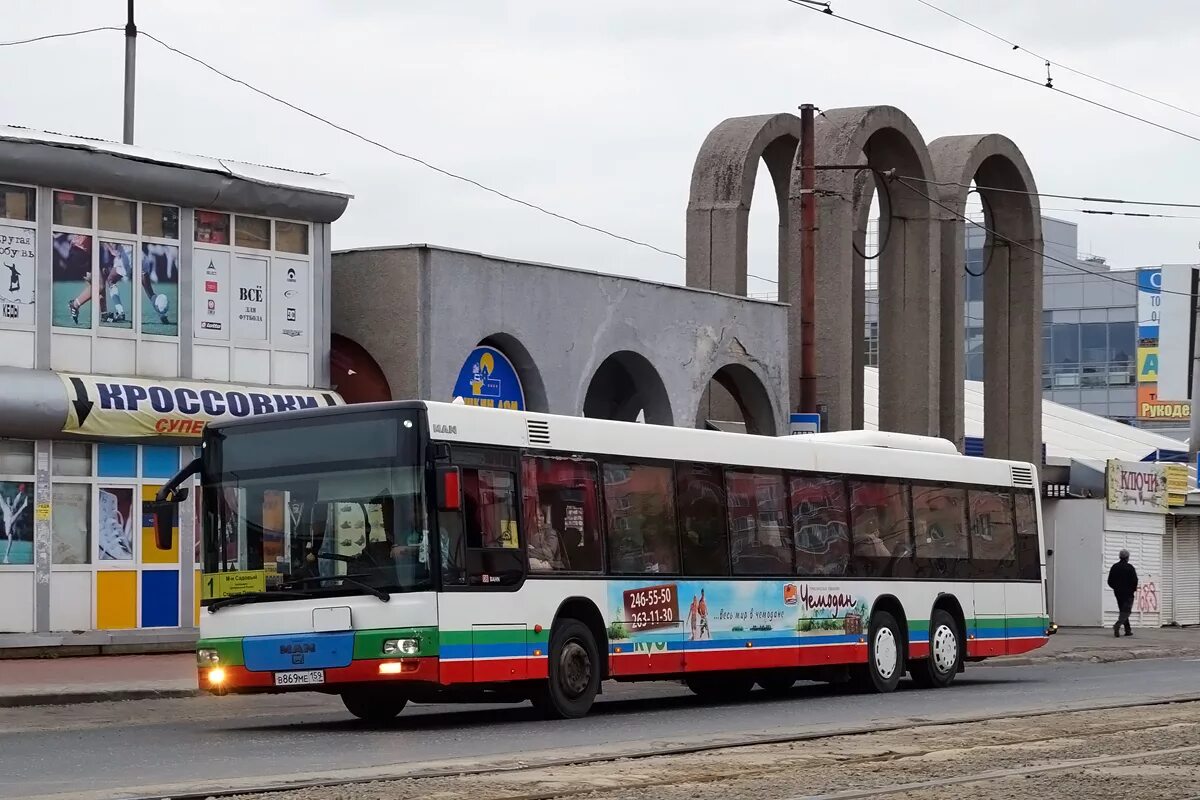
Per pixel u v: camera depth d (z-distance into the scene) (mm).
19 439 27359
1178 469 50719
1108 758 15031
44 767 14250
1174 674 29625
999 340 47094
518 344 33375
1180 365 81625
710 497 21438
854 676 24219
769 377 39562
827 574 23281
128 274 28797
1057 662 34750
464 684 17562
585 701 19297
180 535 29281
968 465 26656
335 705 22172
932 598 25406
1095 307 109750
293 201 30734
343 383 32062
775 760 14672
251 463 18188
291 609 17688
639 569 20156
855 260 43500
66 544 27891
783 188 43188
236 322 30250
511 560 18344
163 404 28484
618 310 35531
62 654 27141
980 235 108625
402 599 17344
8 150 26953
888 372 42812
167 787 12578
